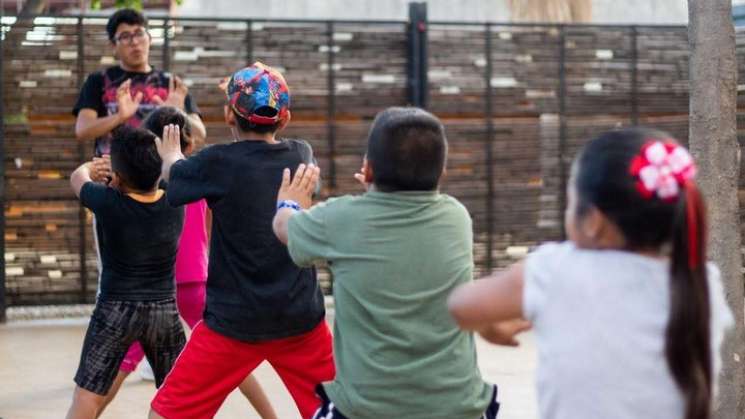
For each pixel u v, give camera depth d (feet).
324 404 17.43
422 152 17.20
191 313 29.60
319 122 45.57
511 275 13.48
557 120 47.37
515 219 47.14
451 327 17.12
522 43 46.88
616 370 12.57
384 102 45.98
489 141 46.75
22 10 49.60
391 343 16.81
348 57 45.62
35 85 43.01
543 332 13.03
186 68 44.24
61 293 43.73
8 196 43.01
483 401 17.35
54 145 43.32
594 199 12.78
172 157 22.09
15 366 35.83
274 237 21.12
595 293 12.74
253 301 21.01
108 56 43.52
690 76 22.49
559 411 12.82
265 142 21.77
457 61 46.34
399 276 16.94
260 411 26.18
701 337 12.43
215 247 21.54
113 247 23.68
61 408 30.55
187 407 21.30
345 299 17.16
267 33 44.86
